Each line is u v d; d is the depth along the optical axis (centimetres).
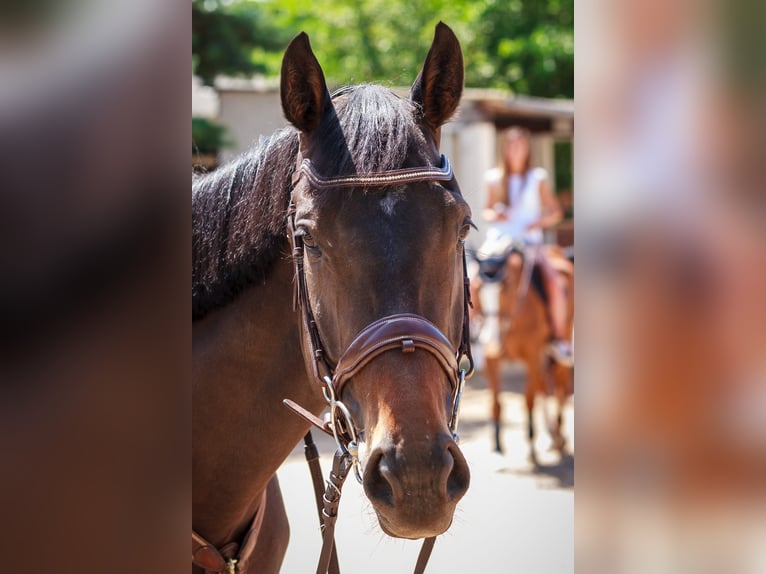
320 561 166
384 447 143
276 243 179
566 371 658
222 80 1154
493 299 639
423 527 139
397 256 152
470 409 838
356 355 150
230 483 190
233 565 194
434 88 171
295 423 186
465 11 1478
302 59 165
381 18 1504
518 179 691
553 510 518
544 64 1427
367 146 158
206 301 187
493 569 419
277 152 180
